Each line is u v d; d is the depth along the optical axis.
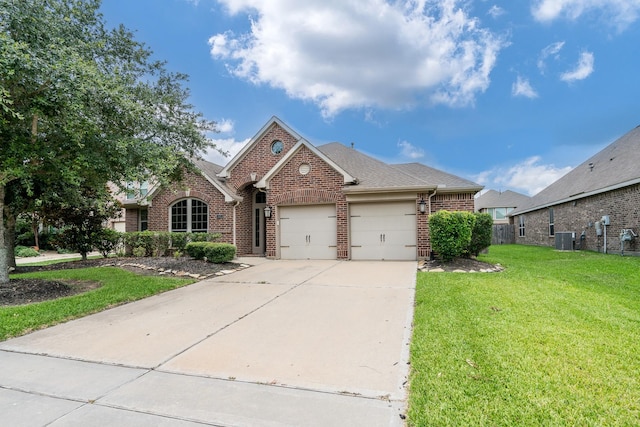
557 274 9.19
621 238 14.78
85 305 6.48
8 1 5.79
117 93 6.80
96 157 7.32
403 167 17.23
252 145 16.34
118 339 4.83
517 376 3.34
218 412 2.94
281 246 14.16
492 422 2.64
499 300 6.21
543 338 4.33
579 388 3.12
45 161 7.39
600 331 4.61
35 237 23.97
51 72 5.89
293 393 3.24
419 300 6.39
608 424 2.60
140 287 8.05
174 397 3.21
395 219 13.05
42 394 3.30
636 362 3.66
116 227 23.09
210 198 15.44
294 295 7.29
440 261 11.23
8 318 5.62
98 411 2.97
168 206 16.03
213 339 4.77
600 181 16.98
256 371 3.73
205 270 10.44
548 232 23.11
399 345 4.36
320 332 4.95
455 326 4.84
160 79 9.34
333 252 13.59
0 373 3.79
